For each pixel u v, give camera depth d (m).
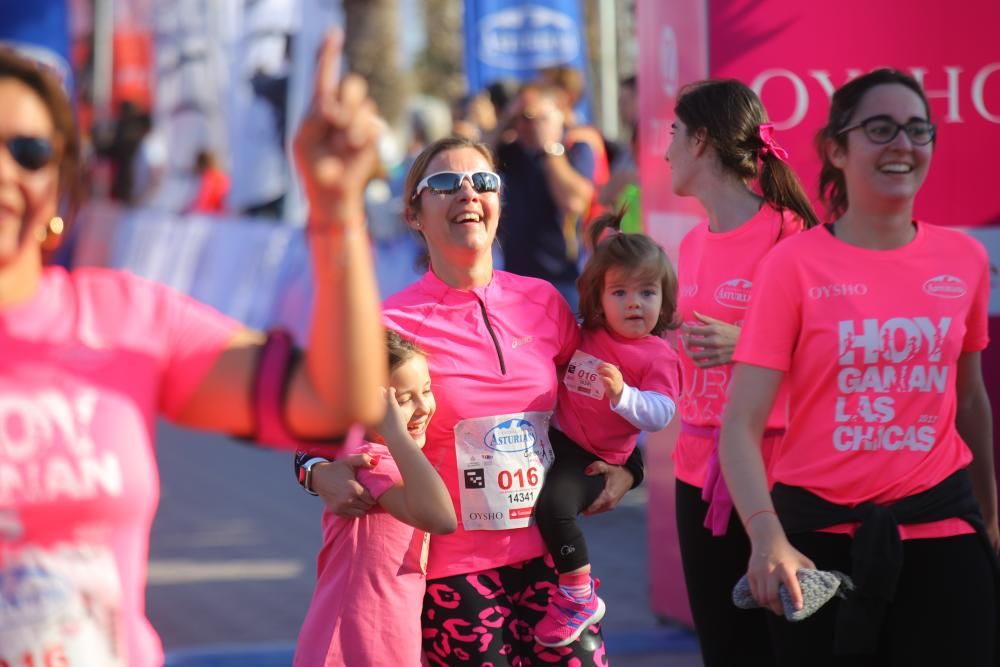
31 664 5.70
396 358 9.39
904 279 9.17
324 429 6.09
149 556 20.56
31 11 16.62
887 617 9.27
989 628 9.23
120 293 6.17
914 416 9.14
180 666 15.04
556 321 10.42
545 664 9.96
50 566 5.75
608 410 10.36
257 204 40.41
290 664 15.08
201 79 45.19
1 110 5.73
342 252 5.81
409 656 9.33
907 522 9.09
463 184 9.99
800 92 13.95
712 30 13.99
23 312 5.95
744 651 11.30
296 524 22.72
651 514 16.72
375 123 5.72
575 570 9.88
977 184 13.97
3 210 5.73
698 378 11.27
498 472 9.77
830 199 10.07
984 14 13.91
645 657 15.37
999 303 13.98
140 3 47.38
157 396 6.18
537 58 26.16
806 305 9.16
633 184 22.16
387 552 9.39
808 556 9.19
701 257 11.34
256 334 6.33
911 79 9.32
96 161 46.28
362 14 75.00
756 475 9.09
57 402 5.84
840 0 13.91
